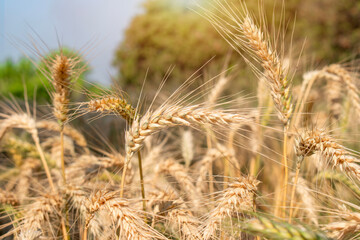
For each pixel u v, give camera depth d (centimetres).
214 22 58
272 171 77
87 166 67
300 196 64
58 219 61
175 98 54
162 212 57
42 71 61
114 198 52
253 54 58
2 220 68
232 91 94
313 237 46
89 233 59
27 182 71
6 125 66
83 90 57
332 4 272
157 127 53
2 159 79
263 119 64
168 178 70
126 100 56
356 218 50
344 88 78
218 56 303
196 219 56
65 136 82
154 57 360
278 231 47
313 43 246
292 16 265
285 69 57
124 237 52
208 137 73
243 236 54
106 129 92
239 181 53
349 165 52
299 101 68
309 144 54
